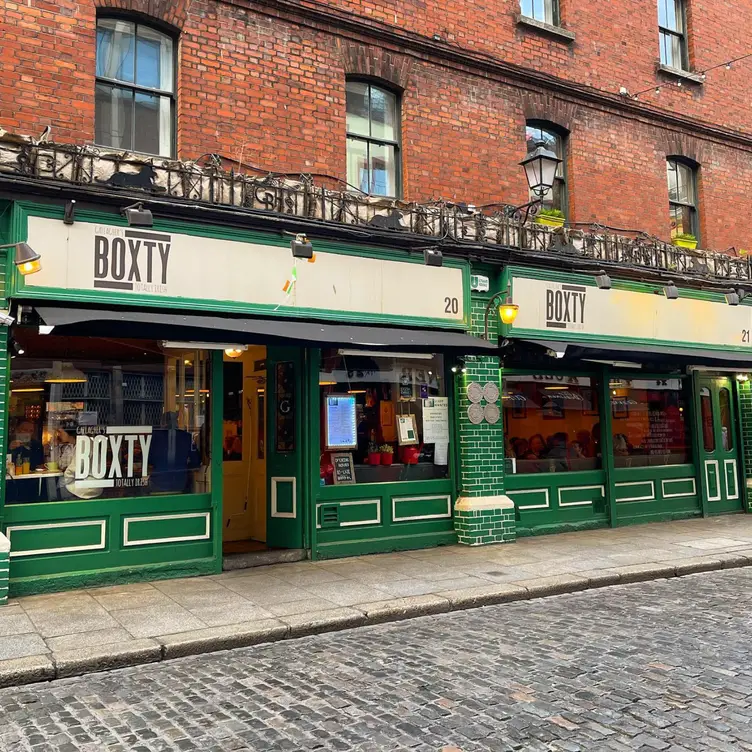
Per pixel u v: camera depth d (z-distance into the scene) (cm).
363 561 859
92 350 755
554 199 1139
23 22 734
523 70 1084
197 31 833
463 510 963
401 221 921
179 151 813
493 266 1002
